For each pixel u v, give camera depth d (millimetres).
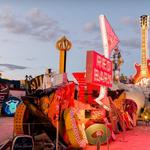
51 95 10227
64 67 14547
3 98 21562
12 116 21391
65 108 10570
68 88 10664
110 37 11492
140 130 17438
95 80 9188
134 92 22234
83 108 11844
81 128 10945
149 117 21328
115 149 10891
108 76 10266
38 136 9961
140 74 32062
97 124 11609
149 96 24219
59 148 9844
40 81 10797
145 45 32688
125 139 13445
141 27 32969
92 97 15148
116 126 15305
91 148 10906
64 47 14555
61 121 10328
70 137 10344
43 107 10133
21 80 26469
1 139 11227
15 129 10242
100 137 11477
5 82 23688
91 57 9031
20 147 8242
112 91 17141
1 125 15617
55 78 11070
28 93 10516
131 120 18391
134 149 10922
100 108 13070
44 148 9625
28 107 10000
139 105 22000
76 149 10516
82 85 15125
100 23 11352
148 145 11820
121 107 17078
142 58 32344
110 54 11445
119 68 25172
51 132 10258
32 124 10281
